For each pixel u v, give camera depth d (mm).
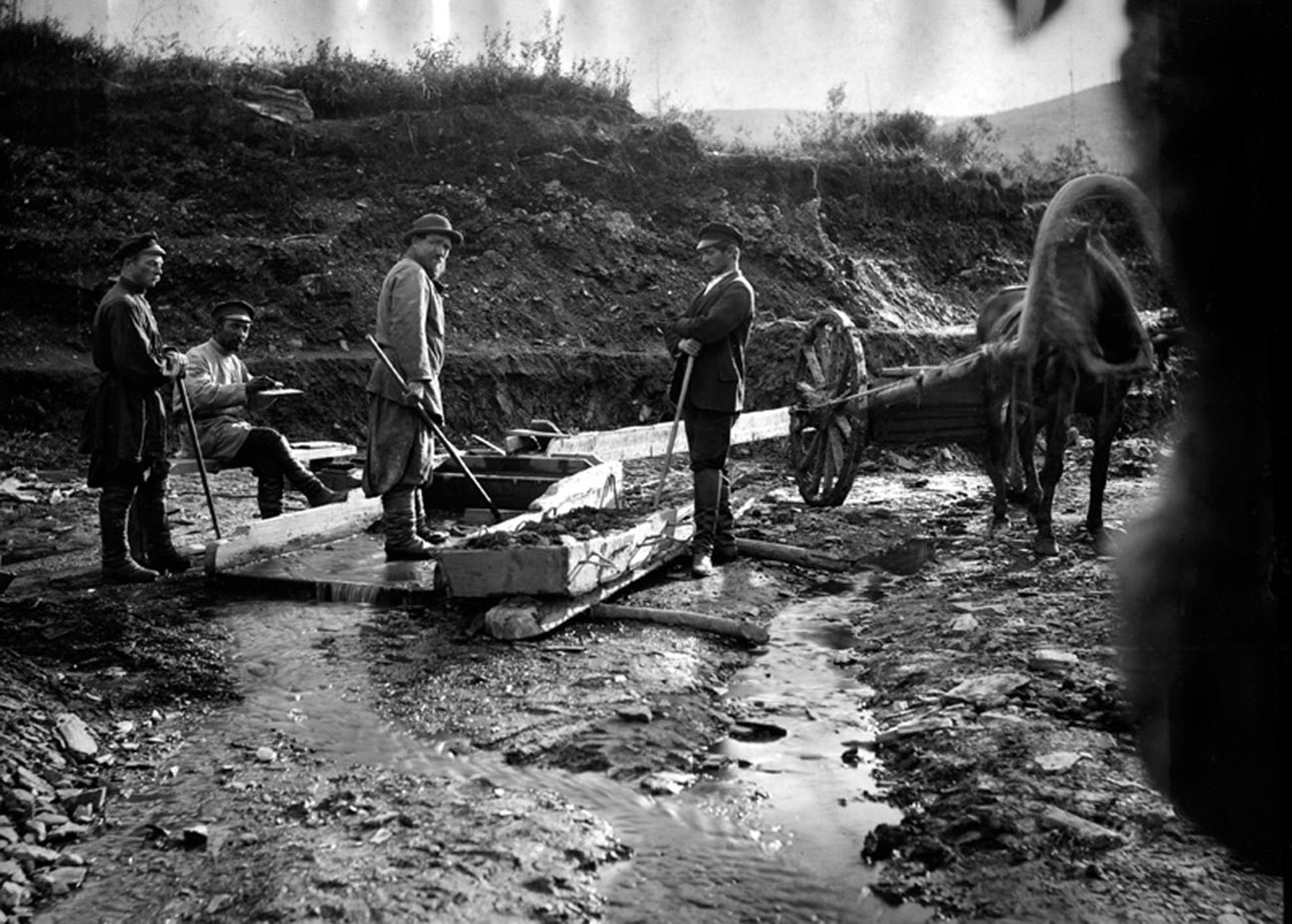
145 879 2826
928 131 18781
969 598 5559
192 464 6875
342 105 16219
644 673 4418
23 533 7547
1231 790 1047
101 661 4629
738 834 3029
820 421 8320
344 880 2707
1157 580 1095
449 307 13805
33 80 14078
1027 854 2729
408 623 5199
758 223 16359
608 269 15148
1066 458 10648
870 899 2637
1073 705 3791
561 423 13188
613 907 2611
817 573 6492
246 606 5555
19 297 12047
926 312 17000
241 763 3623
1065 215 4930
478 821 3074
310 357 12320
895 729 3754
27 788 3355
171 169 14055
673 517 6281
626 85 17906
